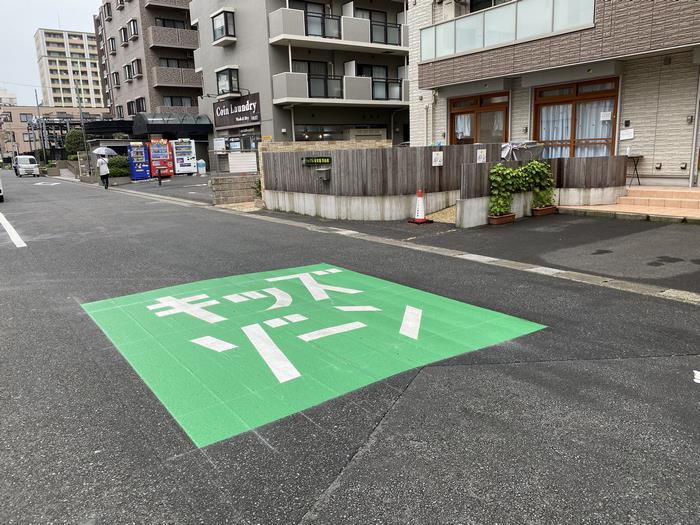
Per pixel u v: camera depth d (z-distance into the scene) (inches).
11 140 3772.1
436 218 449.7
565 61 496.7
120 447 121.9
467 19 580.7
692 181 457.7
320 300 234.5
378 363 166.1
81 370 164.6
